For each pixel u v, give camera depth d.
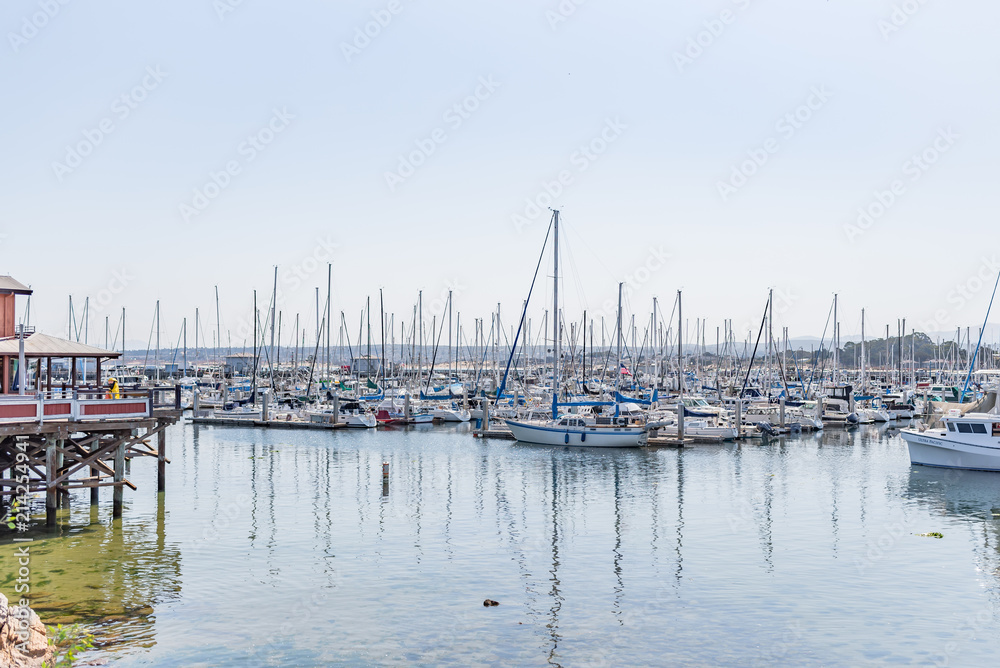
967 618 22.88
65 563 27.45
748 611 23.34
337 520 35.09
